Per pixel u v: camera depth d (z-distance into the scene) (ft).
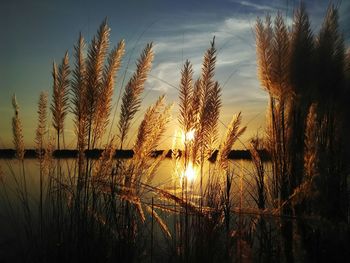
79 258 12.67
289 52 13.42
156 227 14.28
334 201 12.24
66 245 12.91
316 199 12.19
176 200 12.85
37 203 13.96
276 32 13.52
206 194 13.71
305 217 11.69
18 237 13.69
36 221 13.67
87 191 13.38
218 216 13.00
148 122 13.80
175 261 12.55
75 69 13.88
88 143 13.75
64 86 14.14
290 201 12.41
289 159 13.00
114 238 13.02
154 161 13.84
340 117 13.34
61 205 13.66
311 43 13.39
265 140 13.58
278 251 12.37
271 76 13.39
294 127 13.09
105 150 13.70
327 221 11.72
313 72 13.39
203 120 13.76
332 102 13.43
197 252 12.17
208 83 13.83
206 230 12.54
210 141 13.91
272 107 13.60
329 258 12.03
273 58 13.43
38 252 13.07
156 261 12.83
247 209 12.60
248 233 12.94
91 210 13.24
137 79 13.64
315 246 12.25
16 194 14.17
